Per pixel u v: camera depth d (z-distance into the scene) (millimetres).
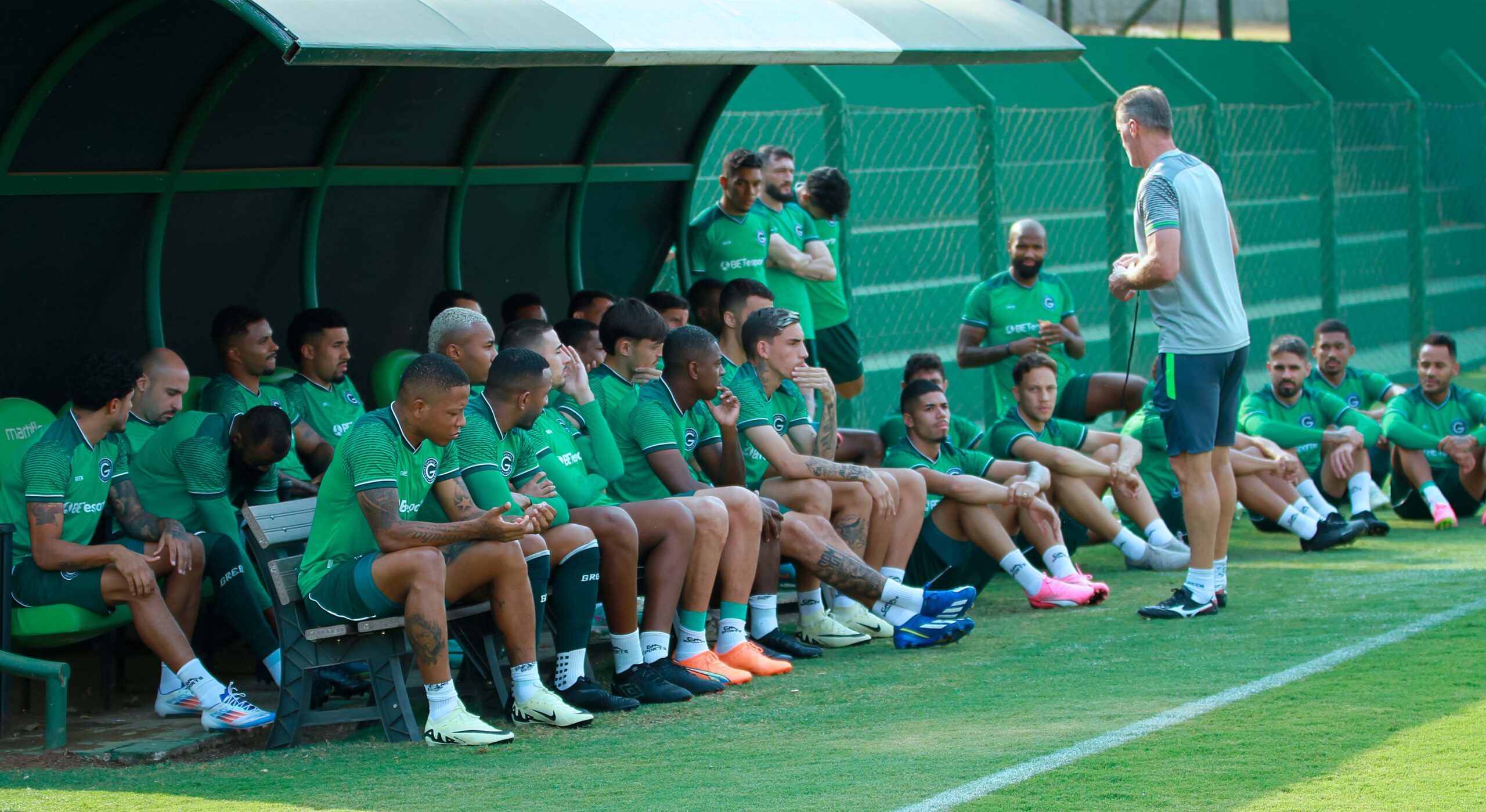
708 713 15953
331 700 17219
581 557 16344
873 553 20422
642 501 17422
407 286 24359
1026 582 21906
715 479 20000
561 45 16125
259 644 16938
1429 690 14977
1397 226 57781
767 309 20562
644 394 19234
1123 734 13617
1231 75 55625
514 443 16891
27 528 16516
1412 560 24297
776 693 16891
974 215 46844
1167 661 17312
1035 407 24141
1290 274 52750
